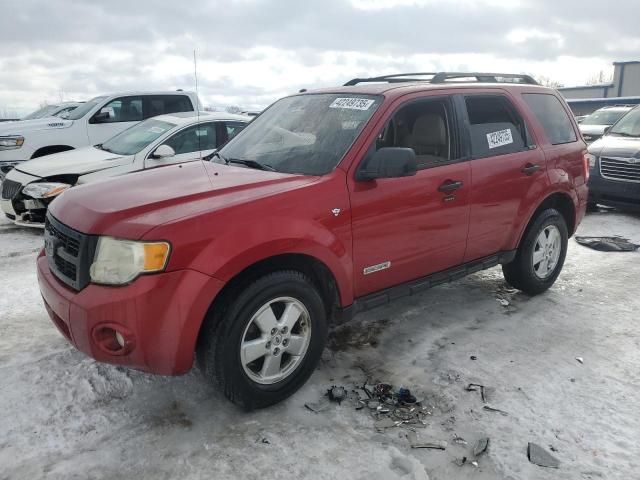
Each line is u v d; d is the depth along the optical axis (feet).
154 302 8.52
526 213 14.65
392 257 11.69
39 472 8.45
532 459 8.90
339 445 9.21
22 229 23.93
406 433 9.56
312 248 10.04
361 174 10.96
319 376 11.46
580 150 16.55
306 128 12.51
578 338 13.34
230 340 9.31
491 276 17.89
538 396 10.75
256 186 10.27
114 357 8.86
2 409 9.98
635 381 11.36
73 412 9.98
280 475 8.49
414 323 14.11
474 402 10.53
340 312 11.06
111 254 8.71
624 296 16.20
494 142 13.93
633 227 24.85
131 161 22.76
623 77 157.17
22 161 29.66
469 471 8.66
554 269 16.26
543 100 15.97
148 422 9.76
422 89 12.66
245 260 9.16
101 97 33.73
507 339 13.24
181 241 8.65
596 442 9.39
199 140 24.77
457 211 12.80
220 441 9.27
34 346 12.43
